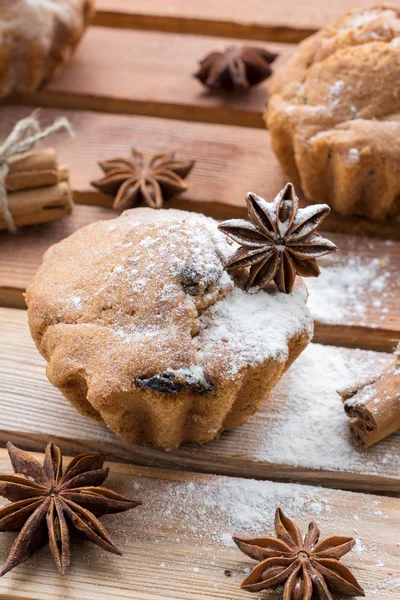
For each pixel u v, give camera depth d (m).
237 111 0.45
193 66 0.47
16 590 0.32
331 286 0.39
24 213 0.40
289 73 0.41
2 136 0.44
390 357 0.38
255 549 0.32
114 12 0.49
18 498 0.33
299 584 0.32
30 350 0.38
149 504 0.34
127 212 0.36
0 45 0.43
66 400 0.36
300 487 0.35
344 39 0.40
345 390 0.35
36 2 0.43
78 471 0.34
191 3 0.49
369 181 0.40
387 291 0.39
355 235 0.41
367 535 0.34
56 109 0.45
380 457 0.35
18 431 0.36
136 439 0.35
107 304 0.33
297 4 0.49
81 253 0.35
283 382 0.37
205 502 0.34
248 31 0.48
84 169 0.43
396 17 0.41
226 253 0.34
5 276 0.40
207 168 0.43
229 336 0.33
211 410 0.33
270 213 0.33
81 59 0.47
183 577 0.33
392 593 0.33
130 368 0.32
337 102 0.39
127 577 0.33
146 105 0.45
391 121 0.39
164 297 0.33
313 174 0.40
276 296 0.34
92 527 0.33
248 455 0.35
